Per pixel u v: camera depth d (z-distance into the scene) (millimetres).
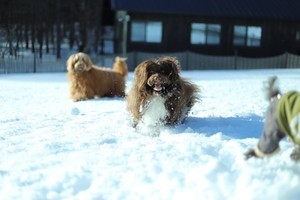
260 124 7508
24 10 29938
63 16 33656
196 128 7121
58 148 5789
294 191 3775
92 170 4742
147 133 6754
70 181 4367
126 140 6277
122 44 28953
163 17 28578
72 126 7395
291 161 4551
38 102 11023
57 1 32125
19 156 5434
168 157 5164
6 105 10383
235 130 6984
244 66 28906
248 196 3703
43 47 34312
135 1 27562
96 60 26625
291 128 3893
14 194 4047
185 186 4109
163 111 6742
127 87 14125
